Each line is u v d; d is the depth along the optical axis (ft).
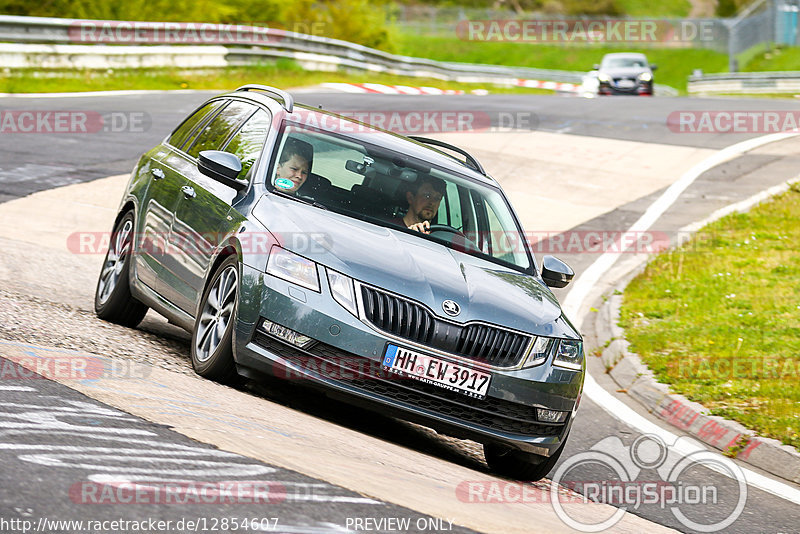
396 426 82.43
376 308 69.62
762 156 254.06
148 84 317.22
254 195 78.38
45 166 180.96
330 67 428.56
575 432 96.43
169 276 85.40
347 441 64.59
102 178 178.09
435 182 85.87
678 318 142.10
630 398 112.47
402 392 69.67
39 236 135.74
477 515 52.31
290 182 80.38
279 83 366.43
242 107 94.02
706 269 167.53
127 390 62.39
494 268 80.69
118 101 266.36
